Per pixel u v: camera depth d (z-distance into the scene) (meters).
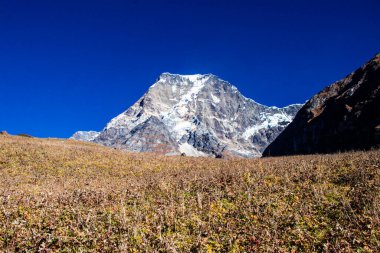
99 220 17.52
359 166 26.98
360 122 109.69
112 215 18.27
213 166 44.56
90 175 37.69
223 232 16.22
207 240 15.25
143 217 18.14
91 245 14.57
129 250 14.12
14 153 42.81
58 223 16.86
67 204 20.75
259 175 27.44
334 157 37.34
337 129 118.94
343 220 16.94
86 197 22.69
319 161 33.31
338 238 14.98
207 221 17.72
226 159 57.22
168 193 24.47
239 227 16.77
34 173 35.66
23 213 18.08
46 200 21.41
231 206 20.33
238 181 26.08
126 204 21.28
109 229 15.80
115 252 13.92
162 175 37.16
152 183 29.05
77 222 17.02
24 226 16.30
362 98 120.12
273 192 22.83
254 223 17.23
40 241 14.70
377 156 31.67
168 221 17.36
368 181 22.67
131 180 35.38
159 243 14.64
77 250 14.10
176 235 15.60
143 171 42.59
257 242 14.93
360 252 13.87
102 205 20.42
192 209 19.78
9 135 69.25
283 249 14.34
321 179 25.03
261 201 20.58
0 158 39.72
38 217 17.59
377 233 15.11
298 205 19.52
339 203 19.42
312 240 15.04
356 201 19.17
